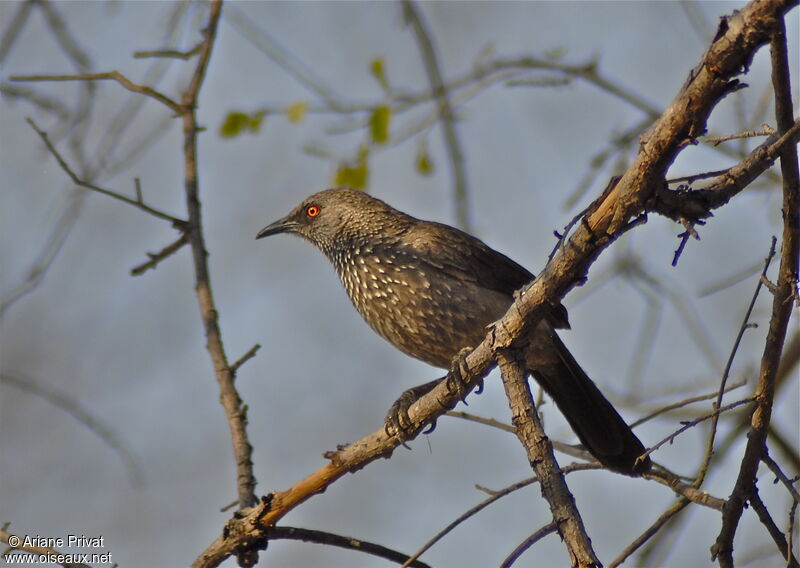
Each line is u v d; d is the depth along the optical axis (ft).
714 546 26.86
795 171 22.65
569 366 37.88
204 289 34.27
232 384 32.76
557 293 25.04
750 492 26.17
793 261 23.54
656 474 29.96
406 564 26.58
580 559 22.13
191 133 35.88
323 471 28.45
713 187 23.07
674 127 21.33
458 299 38.01
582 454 34.37
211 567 28.84
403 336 39.75
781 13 19.45
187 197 35.37
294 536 28.68
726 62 20.22
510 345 26.14
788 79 21.17
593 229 23.65
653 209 23.09
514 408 25.23
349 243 40.29
